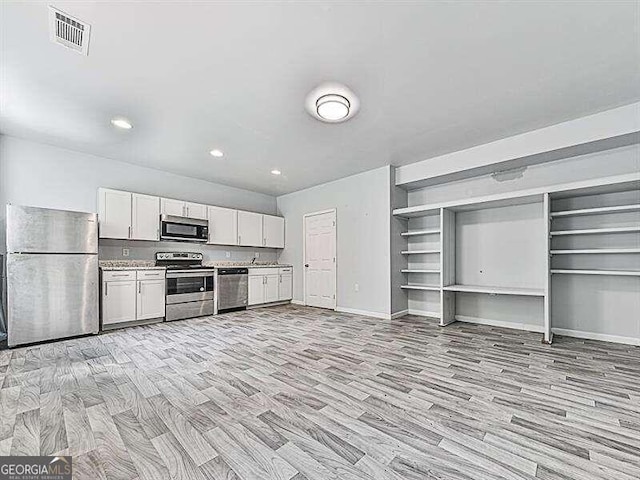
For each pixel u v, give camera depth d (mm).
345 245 5535
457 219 4863
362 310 5215
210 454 1509
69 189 4219
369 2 1788
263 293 5965
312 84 2643
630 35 2061
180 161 4691
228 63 2354
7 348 3258
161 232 4785
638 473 1375
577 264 3781
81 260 3729
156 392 2191
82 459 1462
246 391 2215
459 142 3955
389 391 2215
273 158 4551
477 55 2275
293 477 1358
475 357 2963
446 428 1744
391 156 4477
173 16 1881
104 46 2150
